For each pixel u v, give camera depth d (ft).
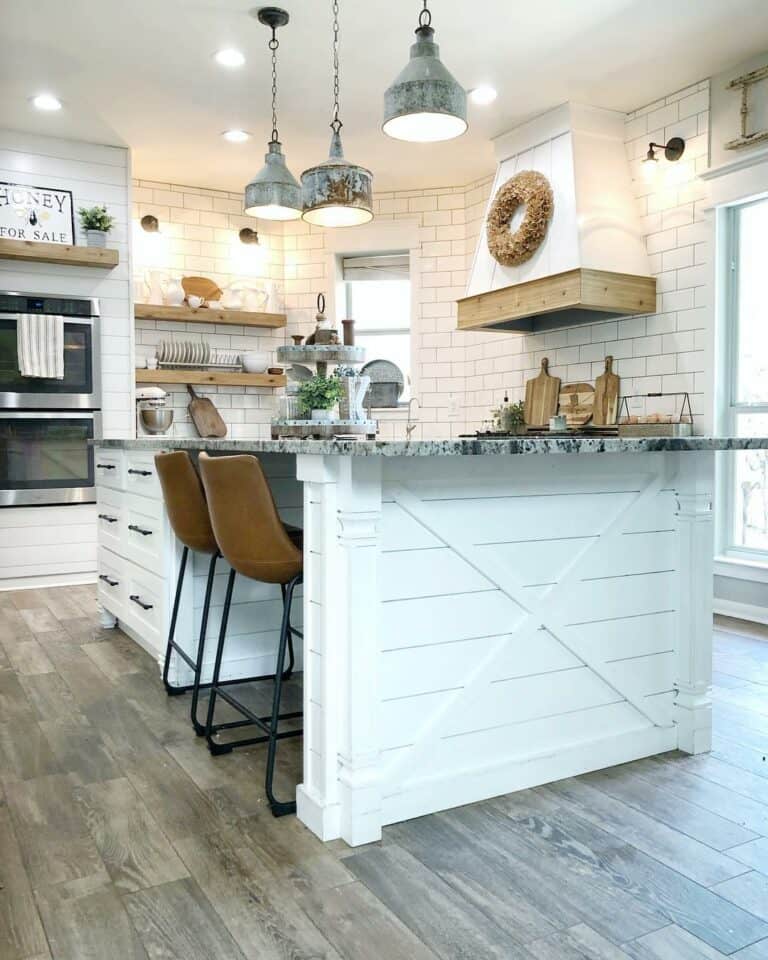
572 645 7.38
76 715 9.07
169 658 9.78
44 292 16.93
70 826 6.47
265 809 6.78
